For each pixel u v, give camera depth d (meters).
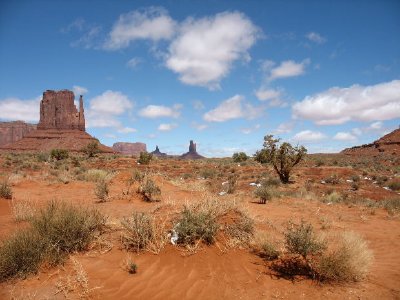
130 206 11.67
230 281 5.63
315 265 6.20
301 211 13.53
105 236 7.07
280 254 6.68
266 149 29.53
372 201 18.17
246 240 7.17
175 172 43.62
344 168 39.59
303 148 28.67
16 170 35.81
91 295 4.93
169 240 6.75
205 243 6.74
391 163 61.66
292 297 5.23
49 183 19.42
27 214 8.75
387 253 7.88
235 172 39.75
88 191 16.77
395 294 5.42
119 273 5.63
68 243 6.27
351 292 5.46
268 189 18.27
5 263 5.41
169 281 5.51
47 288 5.06
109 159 61.25
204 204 7.82
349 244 6.39
